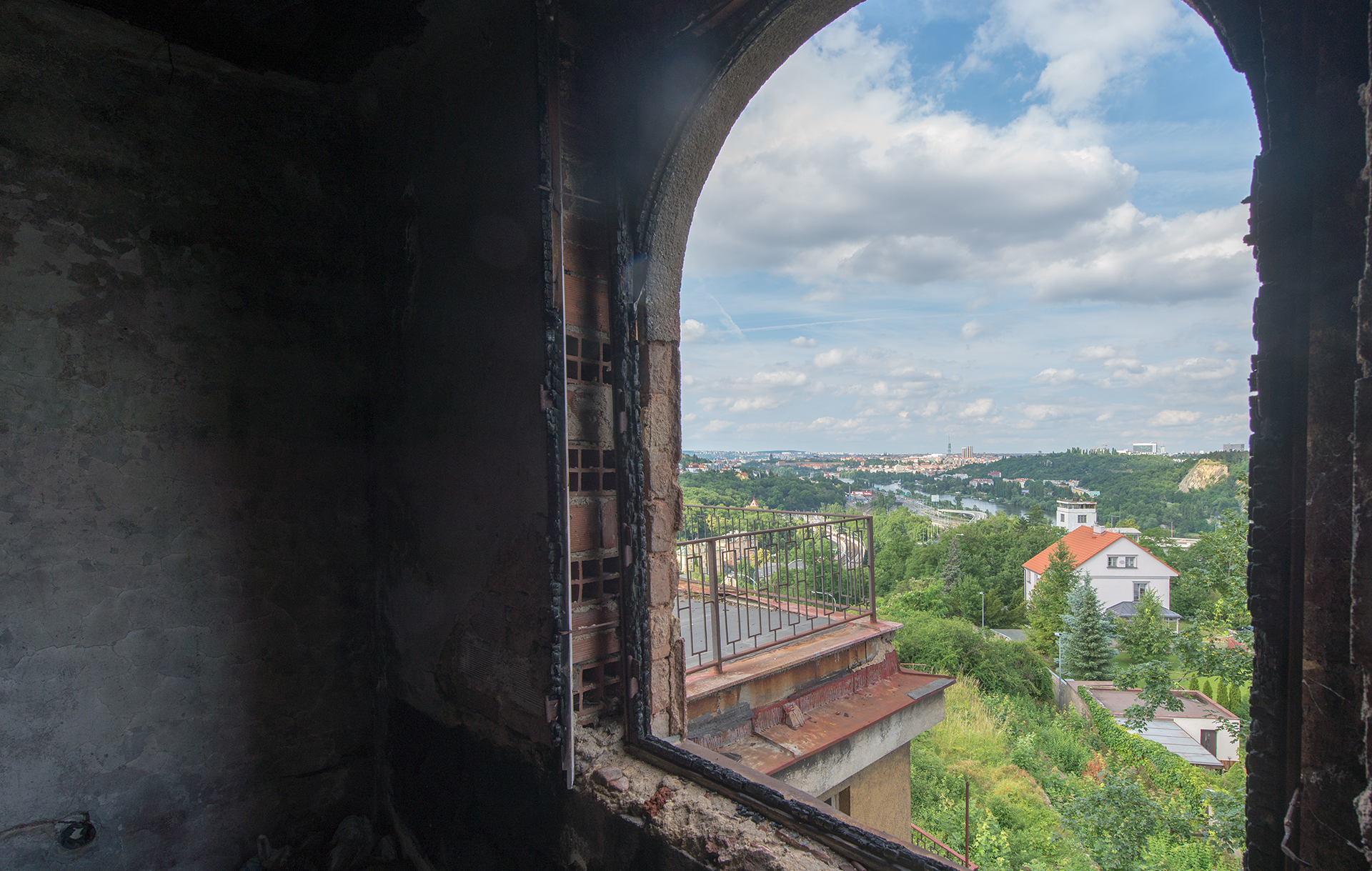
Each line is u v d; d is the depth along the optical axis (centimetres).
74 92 229
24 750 217
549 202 175
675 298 209
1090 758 1422
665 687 207
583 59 199
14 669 216
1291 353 86
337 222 286
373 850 269
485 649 211
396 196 267
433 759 243
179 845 244
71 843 224
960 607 3894
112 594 232
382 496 279
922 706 443
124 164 238
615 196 199
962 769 1108
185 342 249
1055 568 3484
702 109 182
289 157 274
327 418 280
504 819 207
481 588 212
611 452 204
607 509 203
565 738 175
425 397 245
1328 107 82
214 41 245
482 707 214
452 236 227
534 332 185
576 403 195
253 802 261
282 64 262
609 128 203
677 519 211
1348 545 79
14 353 217
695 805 163
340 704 281
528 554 188
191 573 248
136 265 239
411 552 256
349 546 285
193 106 252
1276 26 87
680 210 201
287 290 272
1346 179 80
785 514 573
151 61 243
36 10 221
